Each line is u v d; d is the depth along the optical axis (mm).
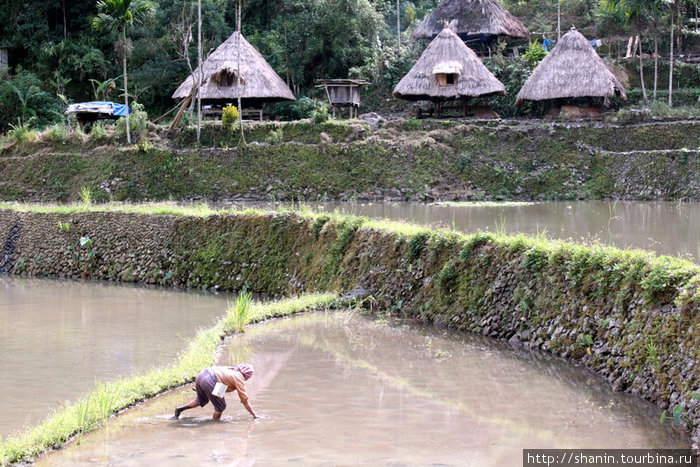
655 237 16203
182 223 20906
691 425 7906
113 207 23766
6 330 14688
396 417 8922
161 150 32375
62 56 45188
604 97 34469
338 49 42969
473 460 7559
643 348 9328
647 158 28938
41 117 42594
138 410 9461
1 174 33312
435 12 44375
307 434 8430
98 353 12711
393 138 32062
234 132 33406
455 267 14039
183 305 17094
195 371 10852
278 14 46219
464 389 9953
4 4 47469
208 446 8125
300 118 39562
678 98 37656
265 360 11742
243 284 18812
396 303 15023
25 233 23797
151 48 43844
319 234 17859
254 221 19547
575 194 28578
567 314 11328
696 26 42812
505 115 38188
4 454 7863
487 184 29703
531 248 12617
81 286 20328
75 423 8688
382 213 23469
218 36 44438
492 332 12758
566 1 48969
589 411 8898
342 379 10594
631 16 36719
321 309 15555
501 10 44625
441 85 35438
